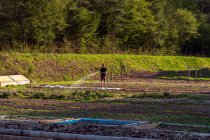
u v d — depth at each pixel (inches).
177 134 762.8
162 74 3326.8
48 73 2891.2
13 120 979.9
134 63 3646.7
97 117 1113.4
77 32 3814.0
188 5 5575.8
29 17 3309.5
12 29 3309.5
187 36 4950.8
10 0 3287.4
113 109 1323.8
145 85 2388.0
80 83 2564.0
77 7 3878.0
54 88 2150.6
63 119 1004.6
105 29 4141.2
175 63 4030.5
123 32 4254.4
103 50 3983.8
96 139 706.2
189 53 5044.3
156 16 4562.0
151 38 4522.6
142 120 1058.1
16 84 2421.3
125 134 763.4
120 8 4109.3
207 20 5506.9
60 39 3720.5
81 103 1519.4
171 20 4771.2
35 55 3014.3
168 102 1530.5
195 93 1876.2
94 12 3914.9
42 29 3395.7
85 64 3211.1
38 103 1514.5
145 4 4404.5
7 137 762.8
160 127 904.3
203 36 5073.8
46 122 929.5
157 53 4544.8
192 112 1253.1
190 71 3309.5
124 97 1689.2
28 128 835.4
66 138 731.4
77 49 3742.6
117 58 3563.0
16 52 3085.6
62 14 3582.7
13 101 1584.6
